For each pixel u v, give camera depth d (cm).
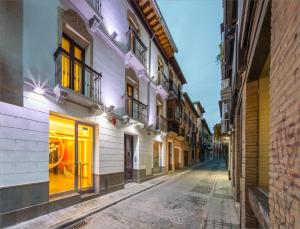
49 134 586
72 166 683
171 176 1577
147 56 1404
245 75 431
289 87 146
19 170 470
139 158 1195
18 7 495
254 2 292
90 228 490
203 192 991
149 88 1388
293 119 137
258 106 416
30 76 512
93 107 736
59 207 575
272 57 200
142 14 1284
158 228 516
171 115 1848
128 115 991
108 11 895
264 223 243
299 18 127
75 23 689
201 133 4441
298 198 126
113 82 914
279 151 172
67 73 679
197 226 538
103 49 848
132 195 848
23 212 471
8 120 453
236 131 766
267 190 363
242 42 412
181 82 2459
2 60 449
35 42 533
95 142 792
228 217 599
